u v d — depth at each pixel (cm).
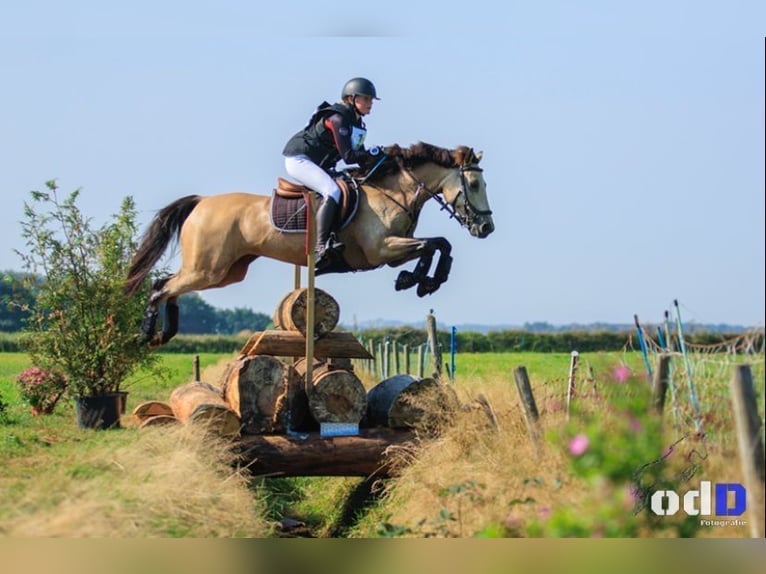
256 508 899
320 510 1137
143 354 1343
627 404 653
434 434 1000
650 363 888
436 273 1130
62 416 1471
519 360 3316
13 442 1107
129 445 947
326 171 1142
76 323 1329
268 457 974
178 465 838
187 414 988
